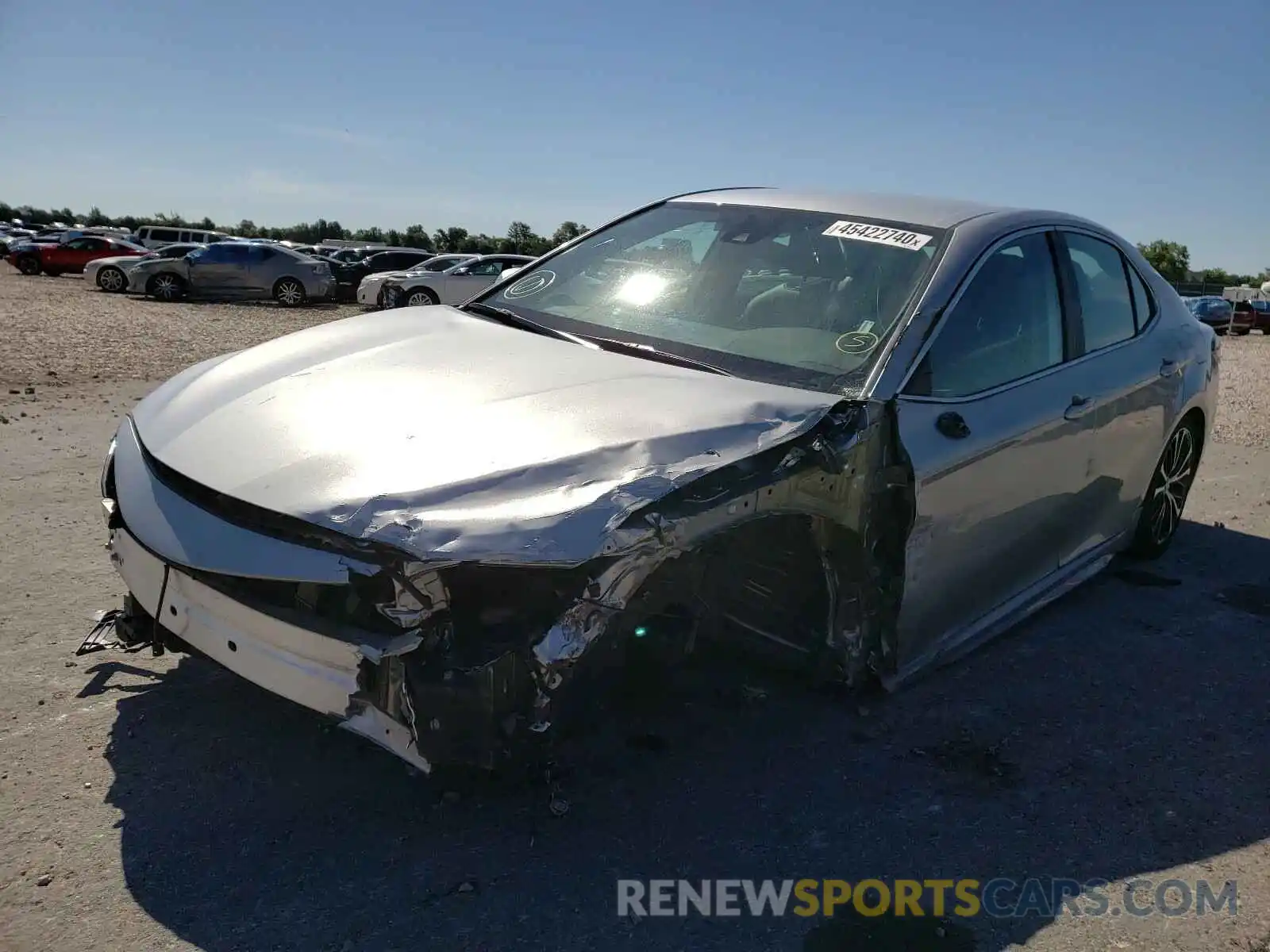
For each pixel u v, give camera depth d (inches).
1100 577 190.7
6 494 207.8
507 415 101.5
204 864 95.5
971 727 130.8
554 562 83.4
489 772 99.8
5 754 111.6
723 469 95.0
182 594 101.6
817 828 107.0
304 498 90.4
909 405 115.2
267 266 942.4
